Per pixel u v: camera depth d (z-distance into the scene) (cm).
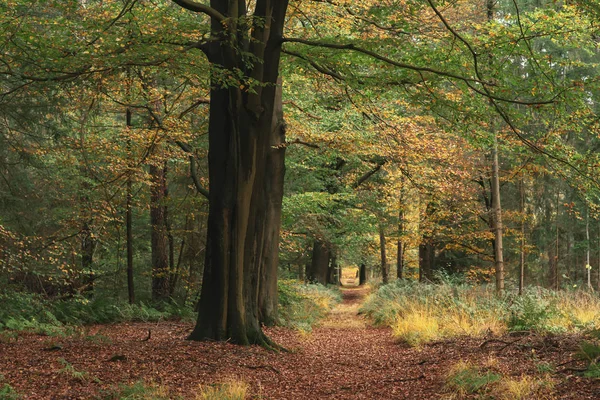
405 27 1100
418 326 1294
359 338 1426
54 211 1650
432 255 2694
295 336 1382
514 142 1384
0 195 1455
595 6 909
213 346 1037
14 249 1459
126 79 1214
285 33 1447
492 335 1084
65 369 752
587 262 2906
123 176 1459
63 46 965
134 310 1569
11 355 858
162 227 1825
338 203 2370
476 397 660
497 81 1088
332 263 4238
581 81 1002
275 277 1506
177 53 944
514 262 2769
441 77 1129
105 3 1252
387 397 738
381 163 2269
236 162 1101
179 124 1387
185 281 1858
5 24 875
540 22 1110
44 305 1436
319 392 787
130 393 672
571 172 1123
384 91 1193
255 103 1084
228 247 1102
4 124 1298
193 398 697
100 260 2072
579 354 775
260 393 739
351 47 1086
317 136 1638
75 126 1420
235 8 1089
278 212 1499
